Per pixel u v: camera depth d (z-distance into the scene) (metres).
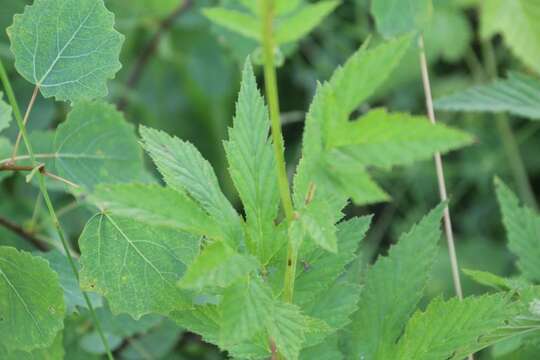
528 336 0.67
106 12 0.67
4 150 0.75
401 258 0.65
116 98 1.05
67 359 0.82
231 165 0.60
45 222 0.80
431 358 0.61
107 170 0.76
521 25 0.86
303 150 0.56
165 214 0.56
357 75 0.54
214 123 1.16
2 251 0.65
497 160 1.18
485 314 0.61
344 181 0.54
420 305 0.91
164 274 0.62
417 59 1.16
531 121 1.20
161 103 1.15
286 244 0.60
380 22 0.79
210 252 0.55
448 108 0.79
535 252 0.71
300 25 0.52
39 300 0.65
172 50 1.10
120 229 0.63
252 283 0.57
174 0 1.04
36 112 0.93
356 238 0.63
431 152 0.53
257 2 0.51
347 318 0.62
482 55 1.25
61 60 0.67
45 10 0.67
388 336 0.64
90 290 0.63
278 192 0.60
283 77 1.23
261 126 0.60
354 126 0.53
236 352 0.61
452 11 1.16
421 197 1.19
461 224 1.18
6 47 0.94
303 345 0.62
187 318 0.62
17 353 0.68
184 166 0.60
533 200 1.13
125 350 0.88
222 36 0.93
